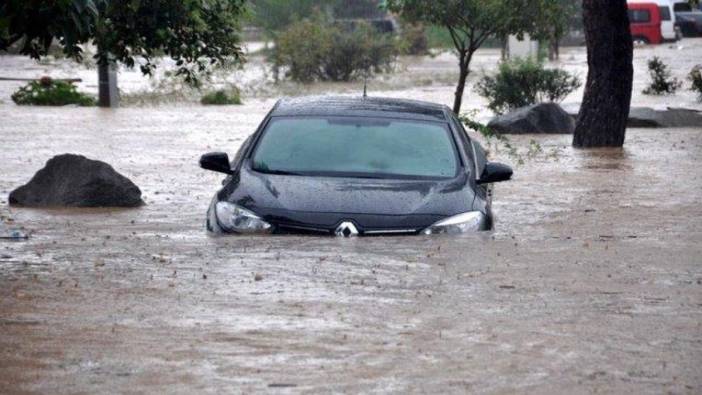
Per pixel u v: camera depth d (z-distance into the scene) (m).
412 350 21.55
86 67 148.00
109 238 35.59
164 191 50.03
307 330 22.97
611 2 67.31
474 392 19.03
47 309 25.03
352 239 32.62
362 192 33.81
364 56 141.00
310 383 19.52
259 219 33.34
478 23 81.31
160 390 19.20
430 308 24.91
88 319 24.06
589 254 31.72
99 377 19.97
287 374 20.03
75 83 127.94
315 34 141.00
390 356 21.14
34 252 32.59
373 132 36.62
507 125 78.81
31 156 62.94
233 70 131.12
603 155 63.94
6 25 31.17
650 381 19.67
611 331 23.03
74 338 22.53
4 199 47.72
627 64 68.25
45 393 19.12
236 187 34.56
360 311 24.58
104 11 37.41
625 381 19.66
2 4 31.52
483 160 39.91
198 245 32.81
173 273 28.75
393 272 28.52
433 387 19.30
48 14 33.19
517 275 28.39
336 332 22.83
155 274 28.67
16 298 26.14
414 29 176.88
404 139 36.44
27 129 78.12
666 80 125.19
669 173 55.06
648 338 22.50
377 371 20.22
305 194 33.78
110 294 26.44
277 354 21.30
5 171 57.03
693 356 21.23
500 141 71.38
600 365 20.61
